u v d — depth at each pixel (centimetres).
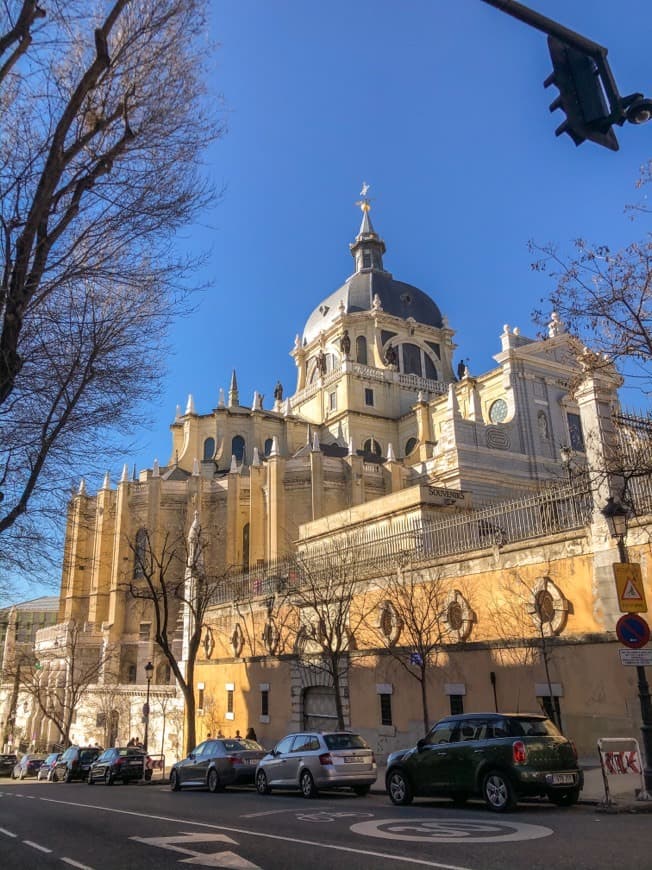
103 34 1044
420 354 9344
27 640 9762
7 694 7538
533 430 6197
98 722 5556
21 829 1372
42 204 1075
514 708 2222
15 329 1090
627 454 1927
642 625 1493
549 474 5866
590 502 2134
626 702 1912
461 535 2634
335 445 7988
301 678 3234
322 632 2858
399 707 2656
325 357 9406
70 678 5909
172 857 951
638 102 731
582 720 2017
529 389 6366
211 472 7869
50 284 1234
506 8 695
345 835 1100
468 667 2405
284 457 7231
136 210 1229
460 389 7138
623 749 1420
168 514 7144
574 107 747
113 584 6794
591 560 2080
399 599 2681
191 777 2489
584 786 1661
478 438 5844
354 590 3005
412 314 9638
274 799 1883
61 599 7356
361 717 2838
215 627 4153
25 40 1002
